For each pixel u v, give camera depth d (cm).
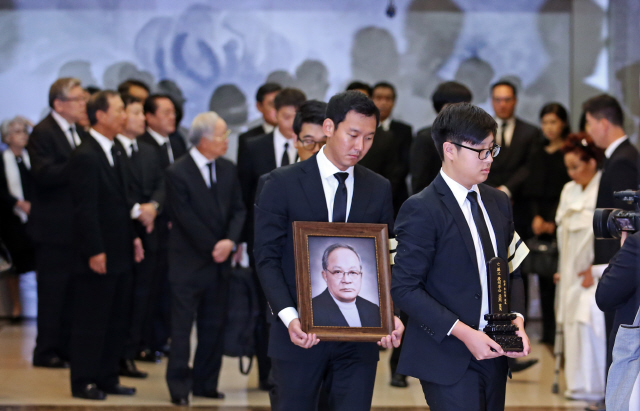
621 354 441
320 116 623
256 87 1352
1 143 1088
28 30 1302
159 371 948
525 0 1346
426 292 447
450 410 446
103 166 849
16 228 1073
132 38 1328
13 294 1092
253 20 1351
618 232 503
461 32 1359
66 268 947
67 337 952
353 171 520
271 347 514
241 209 846
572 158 857
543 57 1345
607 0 1293
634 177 703
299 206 507
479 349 424
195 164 834
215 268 834
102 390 845
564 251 868
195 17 1341
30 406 798
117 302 857
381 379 916
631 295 494
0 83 1293
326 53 1366
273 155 840
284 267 513
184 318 827
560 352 877
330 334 476
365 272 491
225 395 852
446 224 448
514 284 475
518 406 818
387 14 1351
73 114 962
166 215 959
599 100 727
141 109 927
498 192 479
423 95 1364
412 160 838
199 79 1343
